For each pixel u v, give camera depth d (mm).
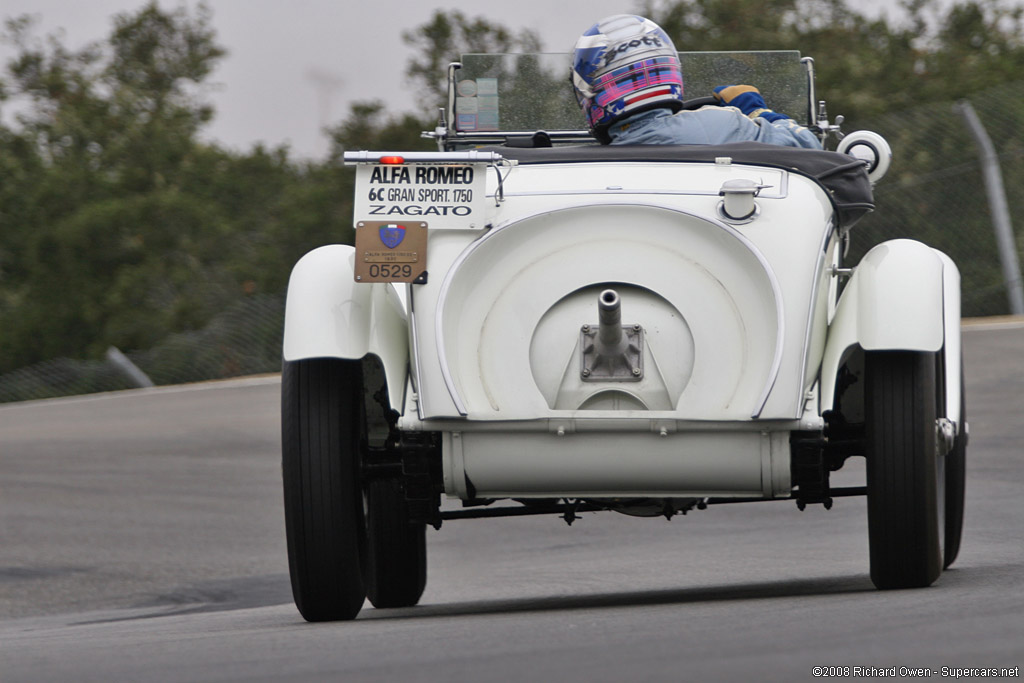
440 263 15641
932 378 15750
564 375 15312
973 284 71312
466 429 15328
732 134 18969
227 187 129875
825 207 16422
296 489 15836
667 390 15164
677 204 15844
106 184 131750
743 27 114562
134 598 29609
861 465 39281
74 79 151875
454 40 128625
